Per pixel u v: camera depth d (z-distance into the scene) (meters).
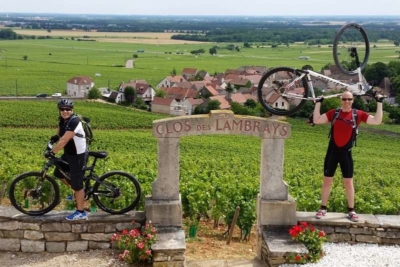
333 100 51.31
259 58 172.00
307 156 43.47
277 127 9.05
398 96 89.19
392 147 55.66
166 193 9.19
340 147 8.94
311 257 8.45
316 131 62.75
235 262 9.22
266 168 9.24
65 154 8.69
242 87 106.94
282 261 8.44
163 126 8.89
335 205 13.62
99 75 122.94
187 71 125.81
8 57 153.38
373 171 33.75
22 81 108.12
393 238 9.12
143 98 91.69
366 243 9.20
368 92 8.96
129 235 8.56
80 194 8.77
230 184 15.54
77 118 8.45
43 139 48.25
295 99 9.77
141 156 32.75
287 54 187.50
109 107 79.12
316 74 8.98
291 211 9.26
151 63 153.75
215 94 96.38
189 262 9.21
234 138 54.88
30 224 8.85
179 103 84.31
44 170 8.85
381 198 15.73
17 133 51.53
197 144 47.44
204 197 13.38
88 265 8.49
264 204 9.26
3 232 8.90
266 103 9.30
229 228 12.38
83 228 8.95
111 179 13.32
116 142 47.00
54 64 141.12
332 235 9.27
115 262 8.60
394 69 105.06
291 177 23.72
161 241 8.54
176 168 9.09
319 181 21.38
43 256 8.81
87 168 8.95
